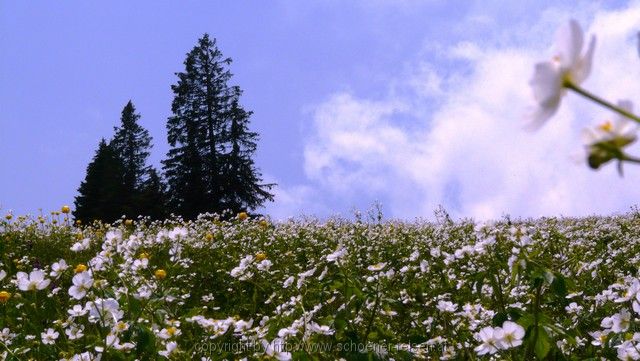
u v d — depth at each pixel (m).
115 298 3.84
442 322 4.07
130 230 13.12
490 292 4.61
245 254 8.80
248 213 37.81
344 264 3.85
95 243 9.00
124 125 50.12
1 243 7.68
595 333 3.46
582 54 0.74
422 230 11.92
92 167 39.50
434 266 5.47
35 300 4.61
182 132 39.16
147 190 39.06
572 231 10.38
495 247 3.96
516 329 2.86
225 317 5.52
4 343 3.91
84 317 4.10
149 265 6.71
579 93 0.74
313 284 5.08
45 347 4.00
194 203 36.91
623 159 0.74
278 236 10.44
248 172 38.03
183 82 39.56
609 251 7.32
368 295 3.59
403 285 5.16
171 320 4.23
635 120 0.74
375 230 11.27
